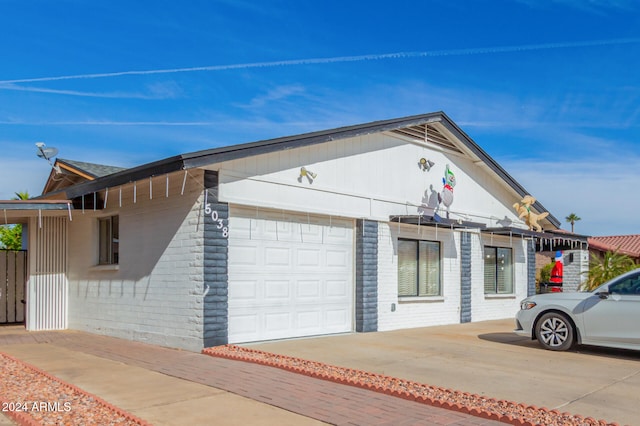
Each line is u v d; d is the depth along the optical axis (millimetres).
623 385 7348
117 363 8945
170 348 10305
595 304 9547
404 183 13984
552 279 18016
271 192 10906
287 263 11273
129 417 5836
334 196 12172
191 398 6715
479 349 10164
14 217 13844
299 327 11430
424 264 14484
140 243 11406
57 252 13859
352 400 6613
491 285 16875
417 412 6148
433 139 14969
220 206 10047
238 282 10414
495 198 17344
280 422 5801
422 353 9695
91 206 12555
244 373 8055
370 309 12586
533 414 5965
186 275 10109
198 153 9320
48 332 13117
